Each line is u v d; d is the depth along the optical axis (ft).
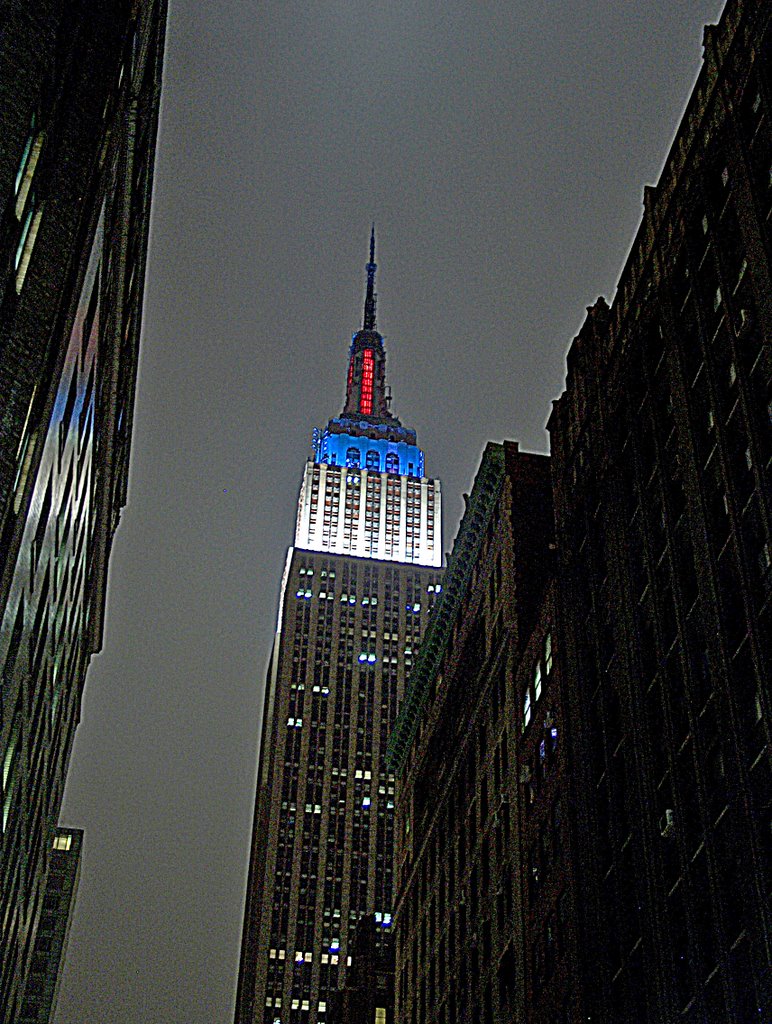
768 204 183.01
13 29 128.36
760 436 173.47
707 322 198.49
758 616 165.27
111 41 170.71
